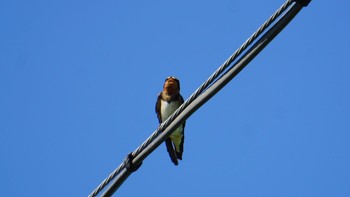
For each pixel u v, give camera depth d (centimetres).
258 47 982
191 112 1088
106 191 1210
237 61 1012
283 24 959
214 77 1049
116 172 1198
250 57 993
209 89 1054
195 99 1080
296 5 939
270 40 974
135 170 1190
